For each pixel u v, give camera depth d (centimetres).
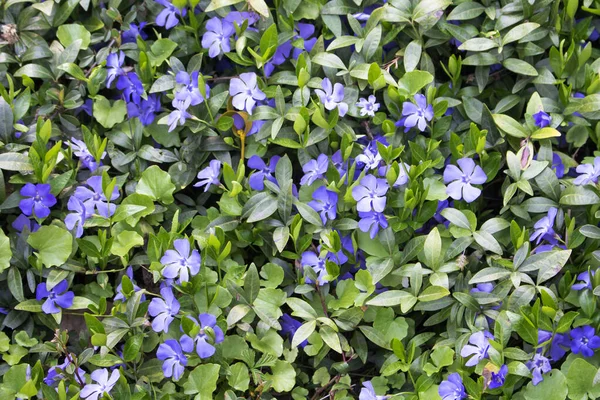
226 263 101
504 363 96
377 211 98
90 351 98
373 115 102
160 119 104
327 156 102
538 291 99
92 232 105
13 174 104
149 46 108
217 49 104
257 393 98
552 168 101
